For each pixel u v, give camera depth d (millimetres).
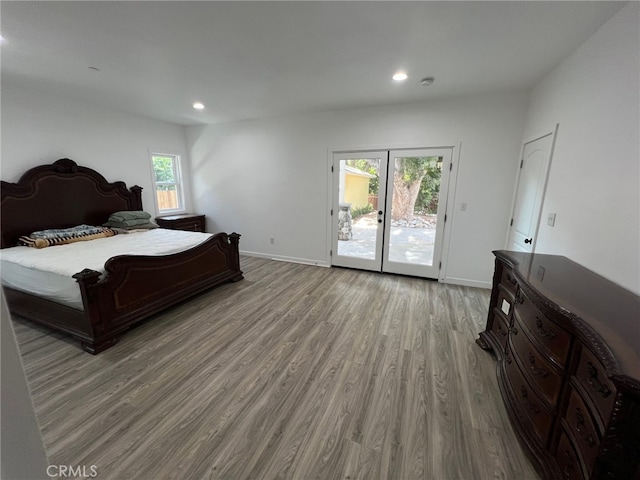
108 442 1466
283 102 3689
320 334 2545
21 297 2572
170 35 2045
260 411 1682
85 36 2057
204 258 3387
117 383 1896
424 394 1823
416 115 3646
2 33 2010
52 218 3514
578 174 2039
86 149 3869
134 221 4102
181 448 1441
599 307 1233
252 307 3088
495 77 2773
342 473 1332
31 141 3320
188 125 5262
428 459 1397
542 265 1873
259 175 4879
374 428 1569
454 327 2682
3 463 458
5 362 444
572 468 1089
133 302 2537
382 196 4059
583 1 1614
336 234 4520
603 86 1806
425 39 2088
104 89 3244
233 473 1325
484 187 3488
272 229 5008
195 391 1835
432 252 3936
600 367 993
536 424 1355
